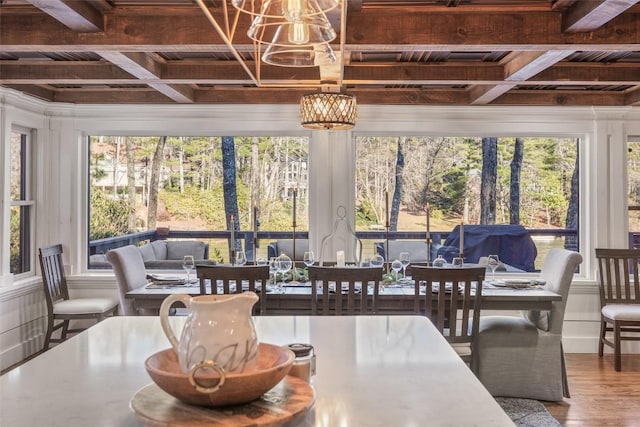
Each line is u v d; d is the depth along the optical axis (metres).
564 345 5.23
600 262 5.03
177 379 1.02
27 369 1.47
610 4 2.57
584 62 4.11
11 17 3.05
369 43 3.06
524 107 5.23
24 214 5.14
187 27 3.05
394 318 2.12
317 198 5.26
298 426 1.08
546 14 3.03
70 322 5.29
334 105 3.55
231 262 4.43
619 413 3.63
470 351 3.53
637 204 5.35
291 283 4.09
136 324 2.00
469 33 3.05
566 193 5.53
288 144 5.58
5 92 4.54
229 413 1.06
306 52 2.29
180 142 5.68
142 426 1.09
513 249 5.48
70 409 1.18
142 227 5.66
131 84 4.78
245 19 3.03
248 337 1.08
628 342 5.22
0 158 4.59
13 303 4.71
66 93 5.23
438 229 5.58
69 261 5.27
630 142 5.34
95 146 5.55
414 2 2.94
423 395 1.26
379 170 5.53
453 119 5.27
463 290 3.76
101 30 3.04
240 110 5.27
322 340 1.77
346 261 5.24
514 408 3.66
